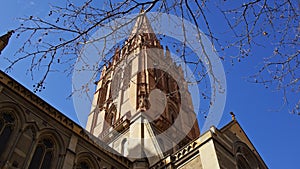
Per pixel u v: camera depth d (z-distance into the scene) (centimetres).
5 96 2081
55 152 2167
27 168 1891
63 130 2336
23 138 2012
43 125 2206
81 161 2319
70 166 2130
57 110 2386
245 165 2494
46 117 2272
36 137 2086
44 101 2328
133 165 2694
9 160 1830
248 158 2628
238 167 2388
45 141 2175
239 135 2741
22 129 2038
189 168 2322
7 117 2030
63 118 2394
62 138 2269
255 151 2744
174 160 2497
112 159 2570
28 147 2000
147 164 2705
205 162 2202
